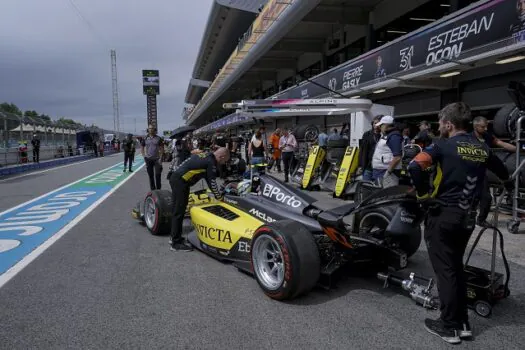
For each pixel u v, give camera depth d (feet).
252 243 12.99
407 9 42.88
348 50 57.52
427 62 26.68
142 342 9.76
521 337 10.05
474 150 9.77
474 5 22.48
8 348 9.52
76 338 9.96
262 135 44.73
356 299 12.40
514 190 19.74
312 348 9.48
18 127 85.40
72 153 121.49
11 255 17.10
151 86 416.87
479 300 11.19
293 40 65.16
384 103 46.09
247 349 9.41
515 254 16.69
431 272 14.75
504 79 29.40
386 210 15.11
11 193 38.73
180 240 17.89
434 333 10.11
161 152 34.24
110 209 28.60
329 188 35.32
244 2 72.90
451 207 9.67
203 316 11.16
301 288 11.73
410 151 23.80
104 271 14.97
